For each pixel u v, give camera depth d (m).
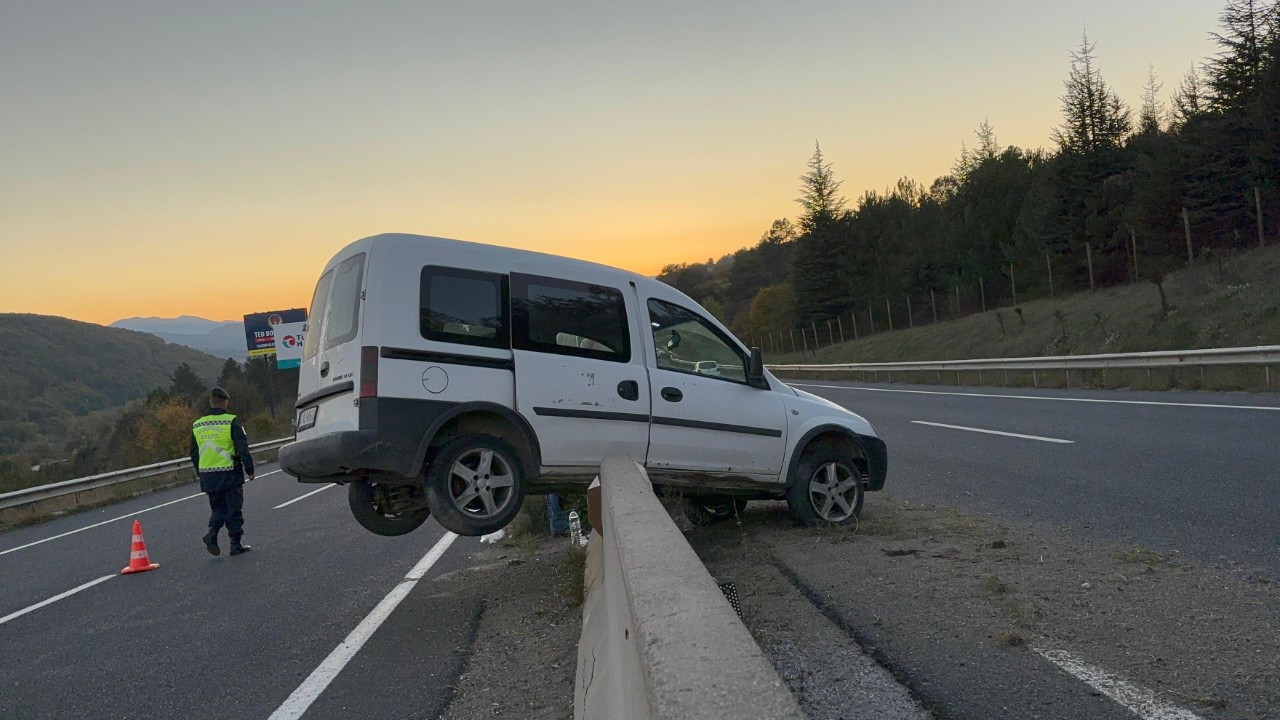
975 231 60.94
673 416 7.00
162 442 33.34
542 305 6.67
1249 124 36.34
